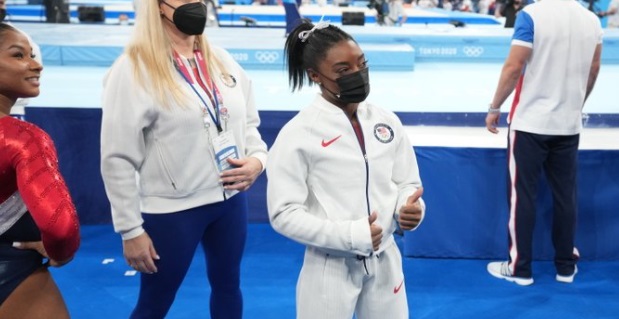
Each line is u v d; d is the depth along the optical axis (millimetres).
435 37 7348
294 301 3121
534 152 3098
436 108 4516
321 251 1750
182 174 1975
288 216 1671
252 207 4105
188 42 2004
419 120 4273
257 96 4758
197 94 1959
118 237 3887
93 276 3369
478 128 4176
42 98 4691
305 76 1856
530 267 3297
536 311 3043
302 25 1804
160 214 1998
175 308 3037
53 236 1309
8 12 10234
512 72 2986
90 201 4000
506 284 3320
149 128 1937
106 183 1906
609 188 3492
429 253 3623
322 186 1721
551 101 3010
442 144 3500
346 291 1749
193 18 1891
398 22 9719
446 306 3088
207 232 2176
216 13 9031
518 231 3236
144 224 2025
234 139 2068
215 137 2000
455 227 3564
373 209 1733
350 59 1653
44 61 6621
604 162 3451
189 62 1988
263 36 7492
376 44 7148
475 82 5848
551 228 3539
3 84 1438
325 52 1660
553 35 2918
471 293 3225
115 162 1879
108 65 6617
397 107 4559
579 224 3545
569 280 3334
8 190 1415
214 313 2326
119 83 1859
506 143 3525
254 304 3082
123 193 1895
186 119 1923
